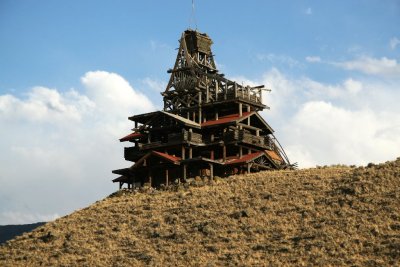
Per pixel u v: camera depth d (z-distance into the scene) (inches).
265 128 5221.5
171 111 5290.4
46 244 3976.4
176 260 3567.9
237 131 4923.7
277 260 3415.4
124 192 4714.6
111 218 4180.6
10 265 3789.4
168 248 3713.1
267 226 3772.1
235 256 3506.4
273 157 5152.6
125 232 3978.8
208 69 5447.8
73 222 4207.7
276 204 3998.5
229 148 5022.1
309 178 4306.1
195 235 3794.3
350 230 3575.3
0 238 5093.5
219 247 3627.0
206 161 4781.0
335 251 3415.4
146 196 4503.0
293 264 3356.3
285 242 3577.8
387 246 3388.3
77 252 3816.4
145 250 3730.3
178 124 4992.6
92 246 3863.2
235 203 4099.4
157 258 3614.7
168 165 4864.7
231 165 4859.7
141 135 5191.9
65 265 3686.0
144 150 5054.1
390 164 4259.4
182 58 5364.2
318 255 3390.7
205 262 3496.6
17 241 4106.8
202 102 5221.5
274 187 4239.7
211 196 4261.8
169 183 4778.5
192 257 3572.8
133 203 4372.5
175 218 4028.1
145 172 4975.4
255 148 5078.7
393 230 3533.5
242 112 5177.2
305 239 3567.9
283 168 5083.7
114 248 3809.1
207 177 4746.6
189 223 3954.2
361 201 3860.7
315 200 3978.8
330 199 3939.5
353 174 4229.8
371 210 3745.1
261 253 3508.9
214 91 5265.8
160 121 5093.5
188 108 5206.7
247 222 3843.5
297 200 4008.4
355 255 3358.8
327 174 4357.8
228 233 3764.8
